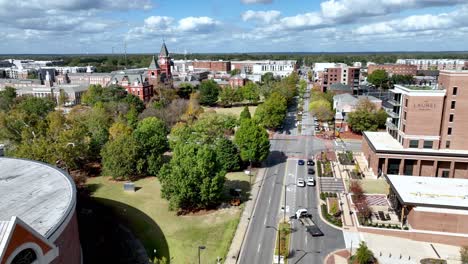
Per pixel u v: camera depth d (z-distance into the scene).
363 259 51.78
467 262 51.03
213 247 57.97
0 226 32.09
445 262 53.44
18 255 33.09
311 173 92.44
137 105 154.88
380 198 77.12
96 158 103.94
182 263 54.22
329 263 53.28
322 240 59.97
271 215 69.19
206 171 69.38
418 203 60.97
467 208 58.91
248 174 92.06
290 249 57.25
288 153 111.94
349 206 73.00
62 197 46.84
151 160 90.88
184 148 75.81
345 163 101.19
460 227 59.38
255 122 95.88
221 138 97.56
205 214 69.81
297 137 132.25
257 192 80.62
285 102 160.75
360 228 63.44
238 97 197.00
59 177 54.50
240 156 95.25
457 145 86.12
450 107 84.69
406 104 88.69
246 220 67.19
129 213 71.62
